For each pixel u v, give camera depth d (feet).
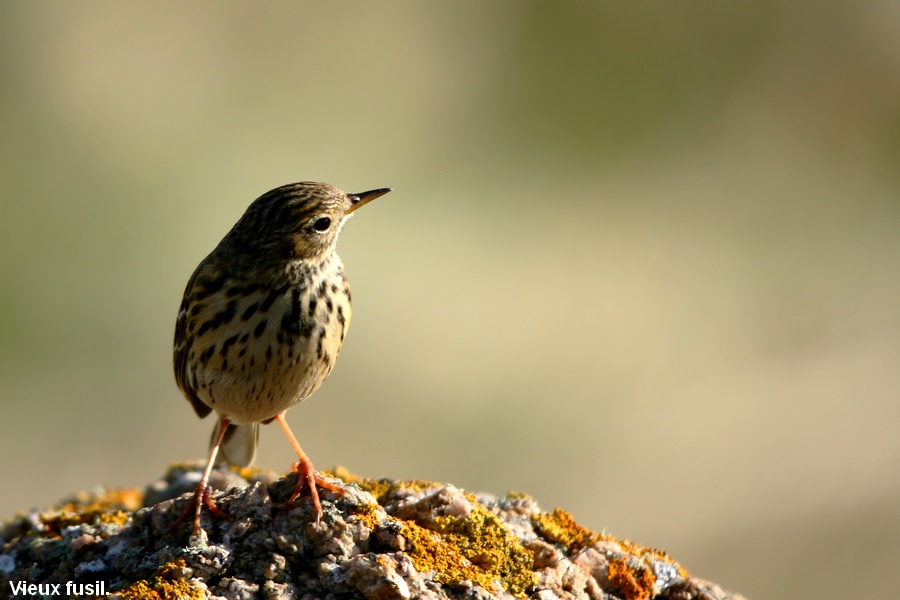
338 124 71.67
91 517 24.09
